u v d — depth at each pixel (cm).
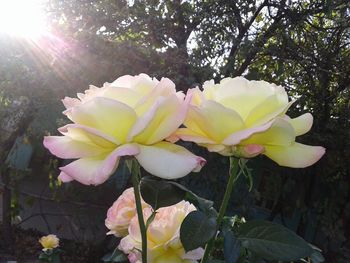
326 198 592
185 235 65
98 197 581
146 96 59
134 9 494
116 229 88
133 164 63
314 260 104
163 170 56
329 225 586
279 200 601
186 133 65
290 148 64
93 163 58
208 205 83
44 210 694
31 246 625
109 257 108
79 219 600
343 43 532
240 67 513
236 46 493
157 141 60
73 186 573
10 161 591
